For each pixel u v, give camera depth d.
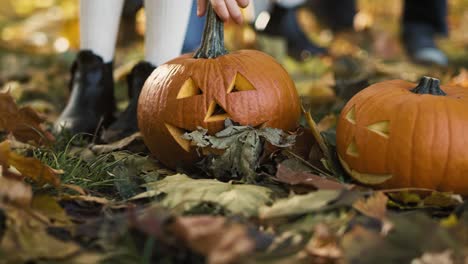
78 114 1.68
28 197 1.17
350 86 1.83
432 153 1.28
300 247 1.11
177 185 1.28
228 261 1.01
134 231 1.14
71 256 1.11
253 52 1.47
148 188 1.30
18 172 1.29
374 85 1.40
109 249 1.12
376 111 1.33
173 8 1.64
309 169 1.39
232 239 1.03
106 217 1.20
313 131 1.40
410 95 1.33
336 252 1.08
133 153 1.55
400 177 1.31
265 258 1.08
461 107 1.30
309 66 2.84
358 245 1.07
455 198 1.27
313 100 2.02
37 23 4.38
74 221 1.22
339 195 1.19
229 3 1.43
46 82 2.43
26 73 2.64
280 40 2.86
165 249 1.11
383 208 1.20
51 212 1.20
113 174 1.37
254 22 3.04
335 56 3.01
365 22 4.04
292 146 1.43
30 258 1.09
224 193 1.25
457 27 5.27
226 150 1.36
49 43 3.84
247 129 1.37
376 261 1.06
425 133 1.28
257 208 1.21
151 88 1.46
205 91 1.39
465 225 1.12
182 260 1.10
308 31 3.56
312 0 3.81
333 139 1.51
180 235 1.06
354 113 1.36
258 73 1.42
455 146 1.28
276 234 1.15
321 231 1.10
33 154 1.46
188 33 2.27
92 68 1.70
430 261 1.05
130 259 1.10
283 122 1.43
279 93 1.42
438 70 2.90
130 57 2.94
